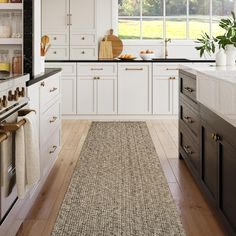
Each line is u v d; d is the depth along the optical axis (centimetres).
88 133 581
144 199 315
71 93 692
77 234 253
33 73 351
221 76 258
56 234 253
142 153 465
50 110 372
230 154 231
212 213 287
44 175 350
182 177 373
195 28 826
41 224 268
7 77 248
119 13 822
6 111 225
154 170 396
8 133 208
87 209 294
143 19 823
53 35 785
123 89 691
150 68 687
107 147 494
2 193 217
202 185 312
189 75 371
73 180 362
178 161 430
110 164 417
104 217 279
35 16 355
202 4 820
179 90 433
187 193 329
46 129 351
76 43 788
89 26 786
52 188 340
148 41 820
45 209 294
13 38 385
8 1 379
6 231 225
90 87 691
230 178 232
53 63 684
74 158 441
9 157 231
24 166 237
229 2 817
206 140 298
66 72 687
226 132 237
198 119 328
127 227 263
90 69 687
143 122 671
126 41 819
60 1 779
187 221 274
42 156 337
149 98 692
